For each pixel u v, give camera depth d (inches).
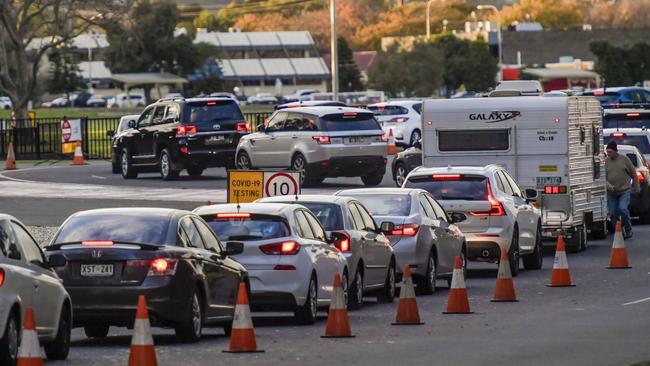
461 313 1732.3
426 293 2021.4
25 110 6033.5
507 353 1350.9
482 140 2632.9
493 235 2202.3
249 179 2311.8
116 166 4227.4
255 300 1627.7
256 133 3678.6
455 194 2220.7
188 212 1534.2
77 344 1515.7
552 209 2615.7
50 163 4950.8
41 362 1069.8
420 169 2268.7
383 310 1822.1
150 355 1160.2
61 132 5275.6
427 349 1391.5
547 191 2613.2
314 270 1660.9
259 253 1628.9
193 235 1505.9
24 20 5994.1
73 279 1418.6
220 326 1644.9
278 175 2299.5
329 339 1493.6
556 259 2073.1
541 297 1920.5
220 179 3941.9
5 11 5920.3
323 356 1344.7
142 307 1165.7
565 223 2608.3
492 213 2207.2
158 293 1413.6
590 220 2748.5
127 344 1514.5
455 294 1737.2
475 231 2210.9
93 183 3880.4
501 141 2625.5
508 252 2220.7
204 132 3809.1
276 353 1370.6
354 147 3528.5
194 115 3816.4
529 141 2615.7
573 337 1476.4
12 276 1195.3
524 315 1705.2
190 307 1440.7
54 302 1299.2
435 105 2650.1
